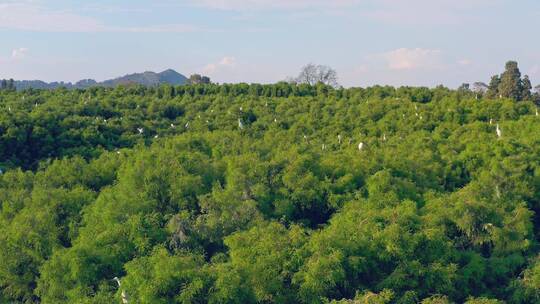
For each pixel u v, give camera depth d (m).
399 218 56.22
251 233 54.91
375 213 57.47
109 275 54.12
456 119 105.06
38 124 97.88
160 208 65.50
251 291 48.31
